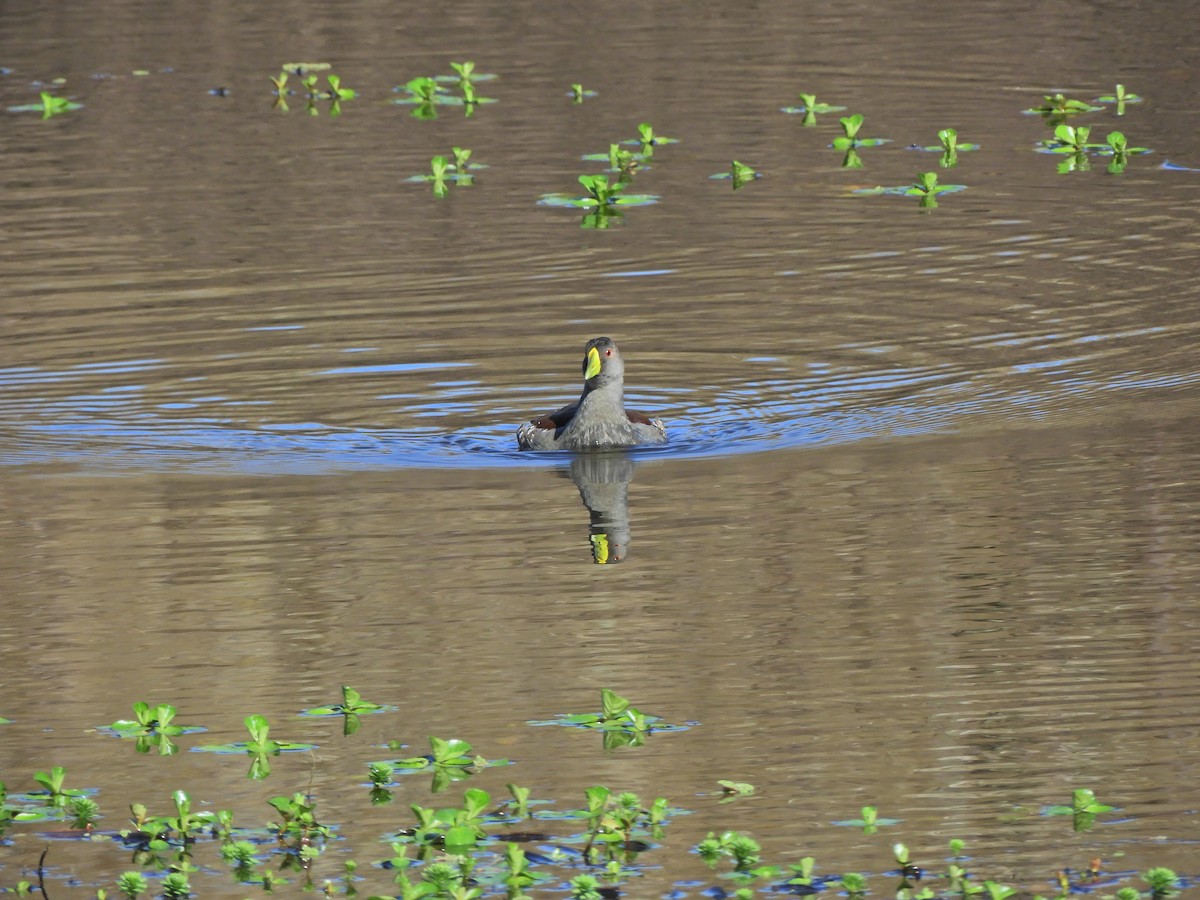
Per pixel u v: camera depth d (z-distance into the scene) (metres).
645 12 37.16
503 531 14.59
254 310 20.88
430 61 33.47
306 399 18.22
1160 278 20.89
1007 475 15.35
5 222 24.45
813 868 9.47
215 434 17.30
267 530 14.72
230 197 25.52
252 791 10.57
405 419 17.72
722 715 11.24
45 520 14.99
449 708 11.48
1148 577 13.07
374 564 13.91
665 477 15.85
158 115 30.00
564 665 12.02
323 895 9.42
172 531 14.72
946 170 26.12
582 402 16.78
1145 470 15.29
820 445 16.48
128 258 22.88
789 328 19.89
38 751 11.11
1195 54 31.97
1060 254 22.05
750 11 36.94
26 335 20.09
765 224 23.89
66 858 9.91
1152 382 17.66
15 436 17.20
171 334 20.11
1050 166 26.09
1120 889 9.09
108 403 18.12
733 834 9.65
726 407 17.77
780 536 14.21
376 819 10.19
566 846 9.80
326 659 12.23
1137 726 10.88
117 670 12.14
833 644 12.20
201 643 12.55
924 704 11.28
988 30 34.53
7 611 13.11
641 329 20.05
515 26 36.12
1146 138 27.31
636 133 28.64
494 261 22.61
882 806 10.08
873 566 13.52
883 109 29.59
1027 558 13.54
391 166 27.05
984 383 17.94
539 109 30.19
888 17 36.12
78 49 34.38
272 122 29.66
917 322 19.89
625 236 23.50
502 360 19.28
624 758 10.76
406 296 21.31
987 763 10.52
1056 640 12.12
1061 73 31.23
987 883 9.01
